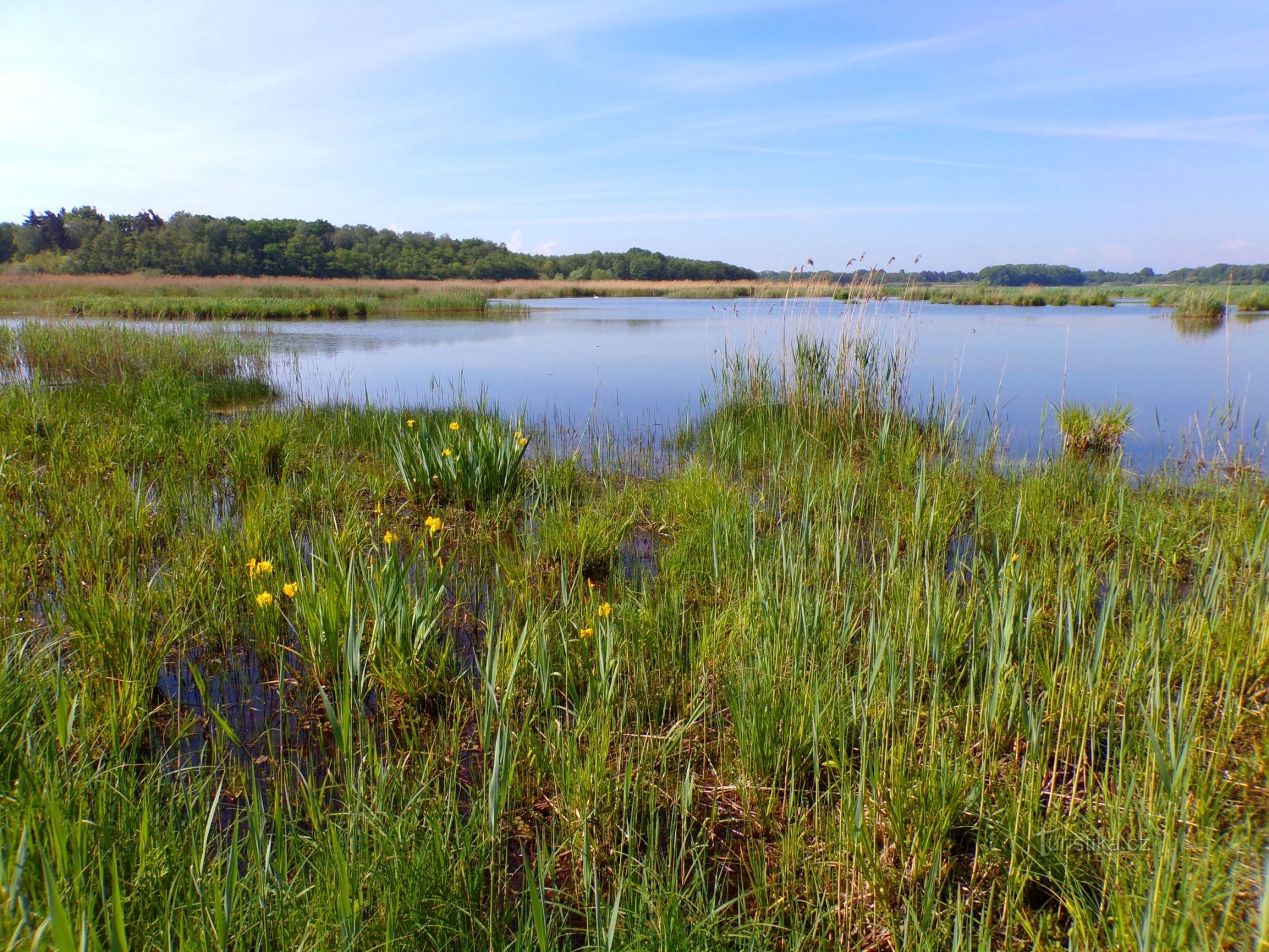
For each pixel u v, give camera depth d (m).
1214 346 16.86
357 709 2.92
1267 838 2.11
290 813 2.30
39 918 1.53
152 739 2.78
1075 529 4.78
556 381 12.53
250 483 5.66
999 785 2.45
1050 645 3.29
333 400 10.20
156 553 4.30
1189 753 2.19
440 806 2.28
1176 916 1.75
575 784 2.42
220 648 3.43
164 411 7.44
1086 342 17.86
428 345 18.44
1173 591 3.97
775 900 2.09
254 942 1.73
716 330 22.80
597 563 4.52
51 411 7.26
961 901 1.97
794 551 4.02
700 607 3.85
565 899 2.13
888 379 7.70
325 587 3.20
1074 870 2.12
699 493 5.27
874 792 2.28
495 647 2.91
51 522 4.52
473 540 4.84
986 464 6.50
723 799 2.57
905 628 3.21
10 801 1.89
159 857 1.86
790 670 2.87
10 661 2.63
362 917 1.79
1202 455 6.79
